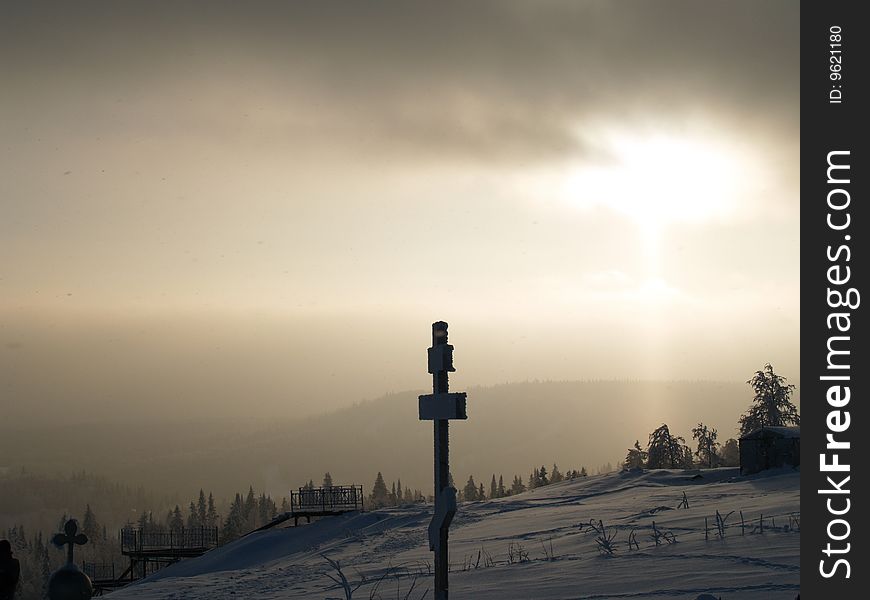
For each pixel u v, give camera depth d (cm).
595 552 1928
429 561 2253
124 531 5069
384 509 4444
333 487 4756
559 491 4862
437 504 986
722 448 11600
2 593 1079
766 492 3403
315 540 3997
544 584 1545
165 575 4059
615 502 3781
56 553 13812
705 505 2994
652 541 1989
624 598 1302
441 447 989
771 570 1405
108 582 4919
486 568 1892
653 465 10325
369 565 2345
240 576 2502
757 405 9069
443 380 991
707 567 1509
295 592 1948
